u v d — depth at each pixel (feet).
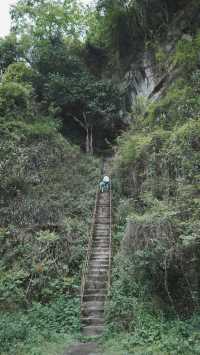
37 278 43.09
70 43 119.44
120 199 61.46
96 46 115.03
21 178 62.85
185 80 59.57
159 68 75.77
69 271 45.44
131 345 28.99
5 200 59.67
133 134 65.41
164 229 32.65
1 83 90.17
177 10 75.41
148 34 83.56
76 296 40.50
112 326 33.73
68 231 51.34
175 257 32.19
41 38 112.37
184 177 41.24
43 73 103.24
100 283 41.96
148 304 33.83
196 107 50.65
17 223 53.83
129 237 34.55
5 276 42.83
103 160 94.07
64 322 35.73
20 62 100.89
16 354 27.07
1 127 73.36
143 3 79.51
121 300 35.68
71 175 72.33
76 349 29.96
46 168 70.95
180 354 25.88
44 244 48.60
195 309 31.96
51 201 59.98
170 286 33.60
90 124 100.01
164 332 29.66
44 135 78.33
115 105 98.37
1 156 66.85
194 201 34.58
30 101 86.94
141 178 54.70
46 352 28.09
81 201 63.46
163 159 46.98
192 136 43.73
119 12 88.43
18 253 47.62
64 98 96.73
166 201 39.34
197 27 66.28
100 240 51.34
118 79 102.17
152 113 60.59
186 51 63.00
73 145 90.99
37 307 37.55
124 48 96.94
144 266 33.17
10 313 37.50
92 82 100.53
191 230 31.94
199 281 32.78
